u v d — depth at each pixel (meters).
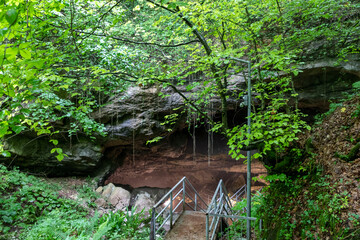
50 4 3.63
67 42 5.00
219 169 14.02
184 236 5.18
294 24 7.36
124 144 11.02
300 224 4.79
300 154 6.27
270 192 6.51
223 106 6.21
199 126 11.41
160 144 11.66
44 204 7.46
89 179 10.87
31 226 6.55
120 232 6.38
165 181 14.34
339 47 7.09
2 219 6.39
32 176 9.16
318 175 5.44
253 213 6.37
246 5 5.78
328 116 6.86
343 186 4.55
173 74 5.07
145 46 9.02
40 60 1.59
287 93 8.45
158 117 10.24
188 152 12.70
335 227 4.04
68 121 9.21
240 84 8.75
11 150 9.05
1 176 7.89
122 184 13.20
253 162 13.16
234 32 5.95
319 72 7.77
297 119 5.07
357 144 5.00
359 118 5.63
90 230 6.14
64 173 10.62
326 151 5.71
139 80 4.80
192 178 14.60
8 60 1.62
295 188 5.77
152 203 10.47
